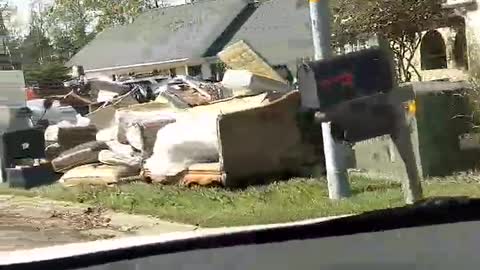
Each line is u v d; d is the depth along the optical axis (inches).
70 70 1562.5
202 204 403.9
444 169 425.1
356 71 323.9
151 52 1508.4
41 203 429.4
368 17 582.2
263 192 419.5
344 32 579.2
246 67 591.8
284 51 1148.5
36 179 494.9
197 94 567.8
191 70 1417.3
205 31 1448.1
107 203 418.0
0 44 1651.1
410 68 674.2
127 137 487.5
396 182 422.0
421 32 618.8
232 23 1416.1
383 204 355.3
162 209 398.0
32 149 513.0
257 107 452.4
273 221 346.3
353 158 453.4
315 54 394.9
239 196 415.8
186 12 1598.2
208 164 446.3
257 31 1305.4
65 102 856.9
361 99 324.8
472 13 589.9
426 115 422.6
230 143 443.8
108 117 530.6
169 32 1551.4
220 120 442.6
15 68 1464.1
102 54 1651.1
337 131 324.8
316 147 464.8
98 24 2198.6
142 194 430.9
